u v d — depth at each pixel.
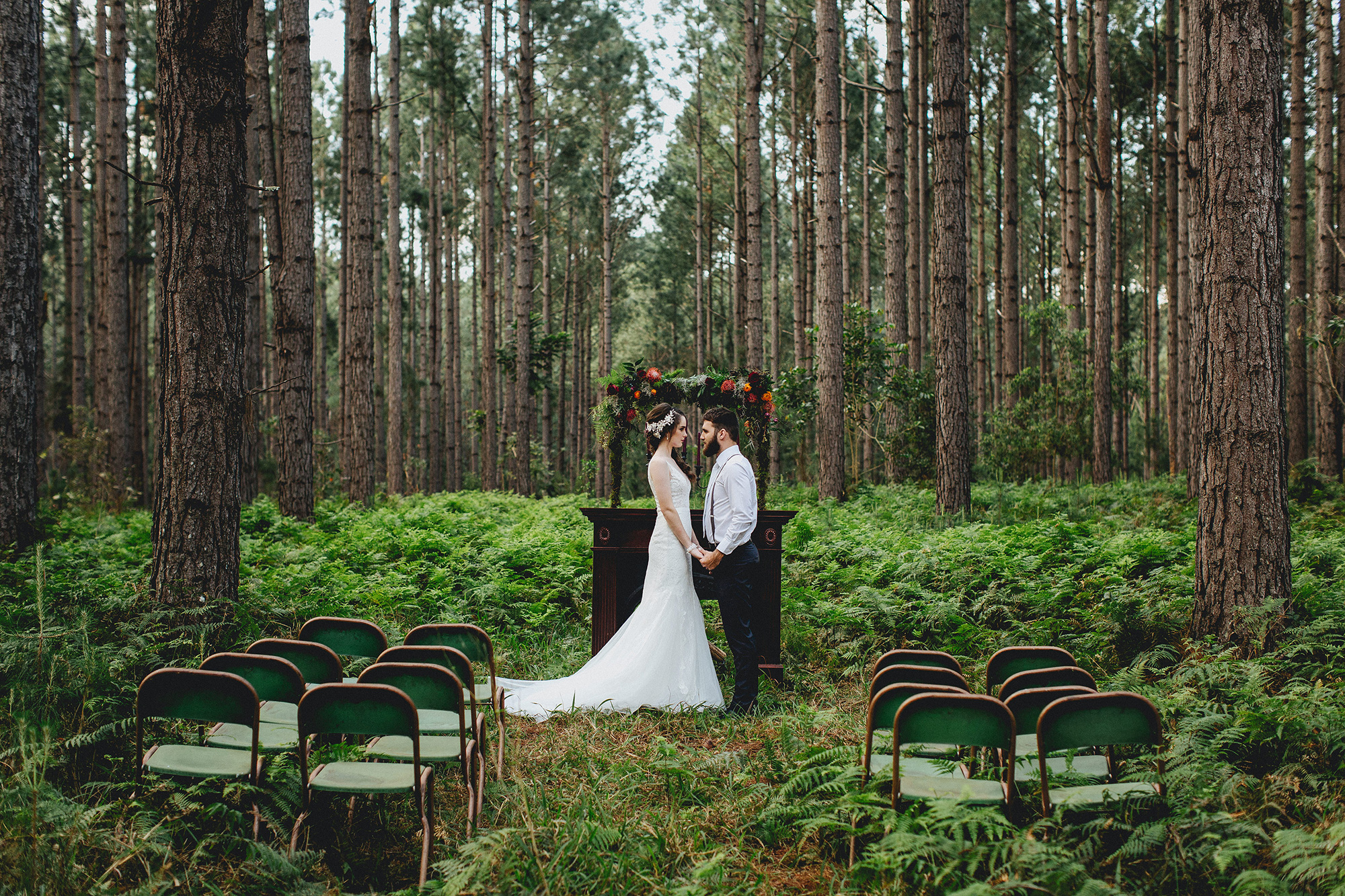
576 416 38.66
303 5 11.42
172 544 5.60
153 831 3.14
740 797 4.08
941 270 11.15
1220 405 5.52
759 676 5.93
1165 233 33.19
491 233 25.67
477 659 4.53
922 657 4.27
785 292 43.72
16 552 7.97
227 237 5.74
